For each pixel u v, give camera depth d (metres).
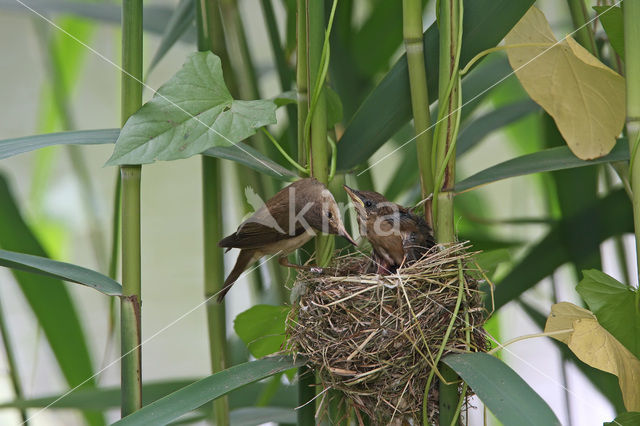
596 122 1.54
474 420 1.77
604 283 1.54
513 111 1.66
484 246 1.69
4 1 1.68
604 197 1.64
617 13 1.53
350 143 1.55
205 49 1.58
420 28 1.53
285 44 1.67
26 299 1.67
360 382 1.54
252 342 1.59
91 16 1.70
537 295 1.78
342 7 1.65
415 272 1.55
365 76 1.66
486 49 1.53
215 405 1.61
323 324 1.54
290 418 1.67
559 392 1.96
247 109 1.51
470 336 1.54
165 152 1.50
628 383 1.53
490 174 1.54
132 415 1.49
